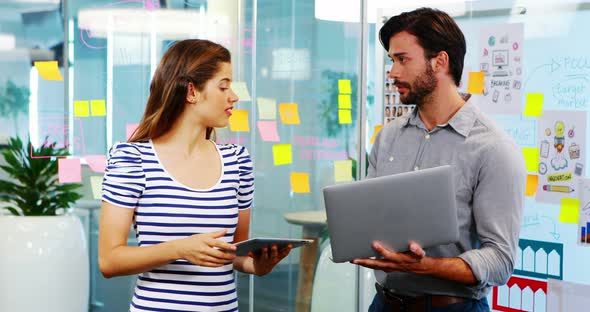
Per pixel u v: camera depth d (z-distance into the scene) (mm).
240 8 3646
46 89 3197
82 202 3293
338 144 3906
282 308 3875
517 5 3248
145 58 3424
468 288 2154
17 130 3143
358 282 3955
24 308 3090
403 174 2014
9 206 3160
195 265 2014
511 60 3273
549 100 3168
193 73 2049
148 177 2016
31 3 3154
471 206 2182
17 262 3076
